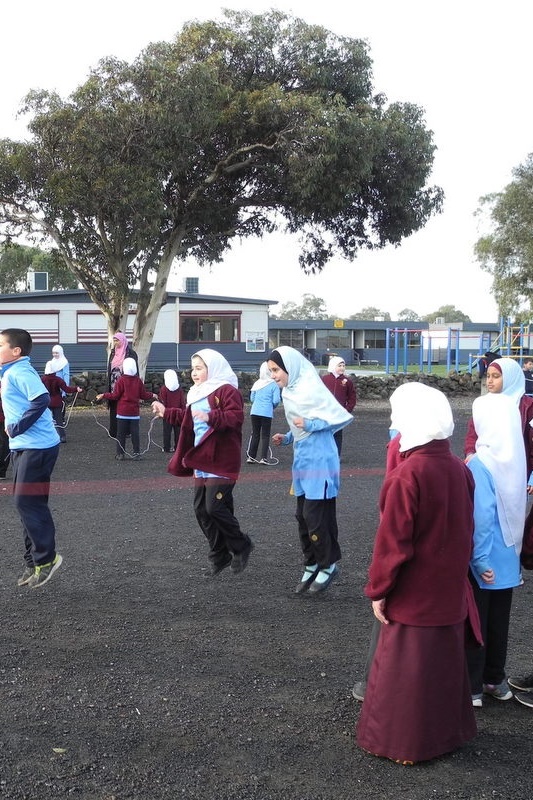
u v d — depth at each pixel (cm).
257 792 300
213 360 556
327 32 1992
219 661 424
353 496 905
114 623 477
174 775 310
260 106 1806
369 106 1964
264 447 1135
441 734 324
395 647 327
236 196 2155
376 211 2208
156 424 1672
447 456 326
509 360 602
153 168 1767
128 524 739
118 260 1939
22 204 1998
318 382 540
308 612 506
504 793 304
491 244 3195
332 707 376
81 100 1712
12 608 500
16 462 520
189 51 1877
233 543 561
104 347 2717
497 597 387
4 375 514
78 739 336
